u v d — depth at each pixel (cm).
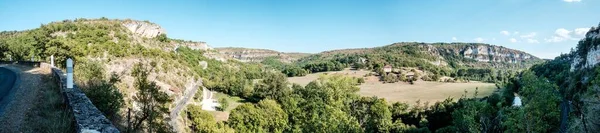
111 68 5984
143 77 1845
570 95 5869
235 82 10125
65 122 1047
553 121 2278
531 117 2167
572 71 10525
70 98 1269
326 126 4053
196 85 9819
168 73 8044
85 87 1792
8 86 2008
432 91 10288
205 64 14350
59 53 4953
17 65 4231
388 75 13512
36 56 6034
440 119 6675
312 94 8169
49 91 1677
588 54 9569
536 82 2231
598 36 9900
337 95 8012
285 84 9625
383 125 5962
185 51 15900
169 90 6625
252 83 11000
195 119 5375
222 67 15850
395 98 9088
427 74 14638
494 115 3516
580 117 2267
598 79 2197
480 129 3297
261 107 6259
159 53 9625
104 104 1570
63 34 8744
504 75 14538
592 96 2152
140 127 1762
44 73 2828
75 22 10606
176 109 5978
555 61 13650
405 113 7138
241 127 5481
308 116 6225
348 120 4291
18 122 1130
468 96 9050
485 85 11262
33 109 1318
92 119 984
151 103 1800
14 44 7138
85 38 8319
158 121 1908
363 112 6919
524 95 2309
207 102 8288
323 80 10444
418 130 5541
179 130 4859
